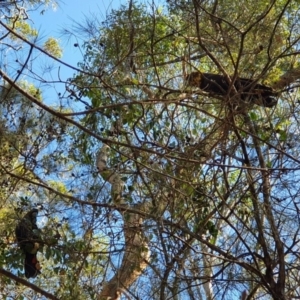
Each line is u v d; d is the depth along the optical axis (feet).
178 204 17.16
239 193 17.54
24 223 17.34
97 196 16.89
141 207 17.39
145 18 18.03
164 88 16.08
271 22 17.70
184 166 15.75
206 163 14.83
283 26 19.60
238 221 17.92
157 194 17.02
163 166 16.93
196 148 16.17
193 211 17.03
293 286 17.28
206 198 17.46
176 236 16.46
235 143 17.93
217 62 16.22
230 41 17.20
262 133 17.38
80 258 17.42
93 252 16.94
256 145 17.07
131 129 17.25
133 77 17.53
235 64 15.98
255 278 17.33
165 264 16.87
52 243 17.10
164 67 18.75
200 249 17.95
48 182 18.01
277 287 16.65
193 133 17.35
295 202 17.15
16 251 17.65
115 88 16.39
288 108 18.07
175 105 17.37
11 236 18.39
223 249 17.76
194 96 17.49
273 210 17.13
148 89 17.35
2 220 17.94
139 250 16.83
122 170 17.12
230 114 15.89
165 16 18.88
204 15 17.11
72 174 17.15
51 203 17.53
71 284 17.04
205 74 16.98
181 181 15.80
